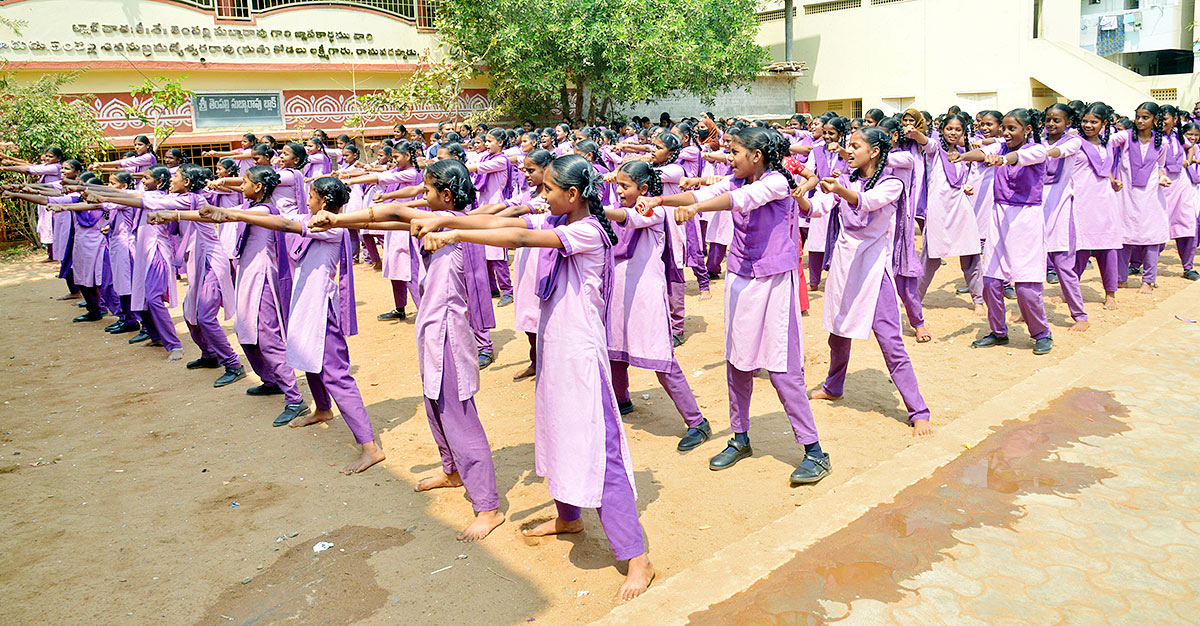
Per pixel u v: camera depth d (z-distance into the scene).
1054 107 6.96
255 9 16.72
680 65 19.41
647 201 4.14
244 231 5.96
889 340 5.19
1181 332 7.02
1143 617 3.28
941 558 3.75
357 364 7.57
